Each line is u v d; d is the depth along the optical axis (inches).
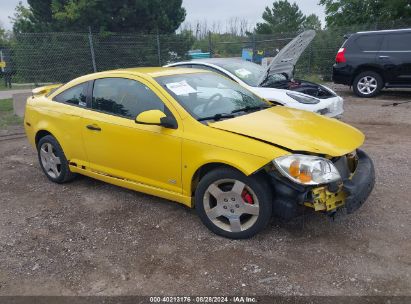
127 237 150.2
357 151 163.9
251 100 181.3
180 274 126.7
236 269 127.9
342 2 866.8
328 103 271.0
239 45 767.7
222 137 140.7
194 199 154.7
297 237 144.9
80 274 128.7
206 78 185.2
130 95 169.6
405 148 250.5
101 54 706.2
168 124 150.8
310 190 130.4
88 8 854.5
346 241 141.4
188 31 1001.5
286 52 313.6
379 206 167.3
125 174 173.3
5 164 246.2
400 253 133.3
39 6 927.7
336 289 116.8
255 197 137.1
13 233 156.5
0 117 404.5
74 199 187.2
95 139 178.1
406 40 438.3
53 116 197.0
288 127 146.9
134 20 909.2
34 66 719.7
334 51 667.4
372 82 461.1
